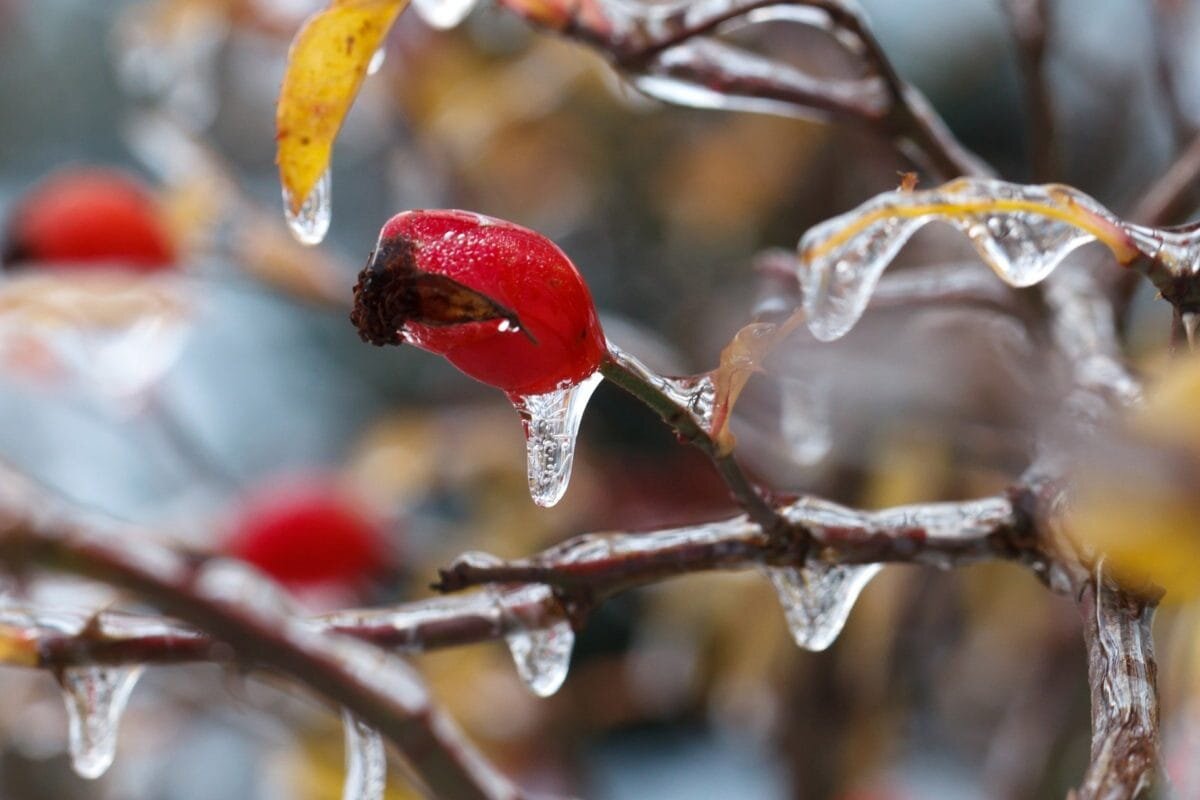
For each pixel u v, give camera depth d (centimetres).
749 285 67
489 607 34
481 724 60
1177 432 27
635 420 75
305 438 81
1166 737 38
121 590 33
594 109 68
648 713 66
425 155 67
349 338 86
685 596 61
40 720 58
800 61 60
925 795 63
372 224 83
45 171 90
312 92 33
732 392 32
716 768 76
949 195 31
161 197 54
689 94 37
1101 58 62
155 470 71
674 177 71
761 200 71
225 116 69
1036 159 39
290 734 48
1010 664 61
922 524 33
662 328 74
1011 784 56
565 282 31
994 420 41
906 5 79
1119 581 30
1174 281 31
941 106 81
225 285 58
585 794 63
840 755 57
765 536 33
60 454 71
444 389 72
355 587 55
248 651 34
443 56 65
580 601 33
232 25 66
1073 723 57
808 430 45
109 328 51
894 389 42
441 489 71
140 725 59
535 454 31
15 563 33
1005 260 32
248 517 54
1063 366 37
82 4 91
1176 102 44
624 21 37
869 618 56
